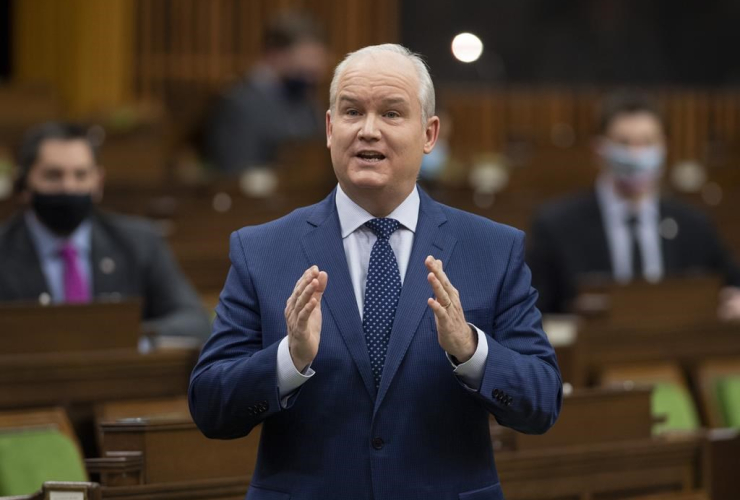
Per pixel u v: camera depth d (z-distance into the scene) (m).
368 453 7.50
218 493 9.13
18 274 14.30
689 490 10.91
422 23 39.00
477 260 7.86
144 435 9.19
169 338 14.36
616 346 14.94
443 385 7.58
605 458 10.52
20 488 10.29
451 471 7.56
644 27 41.31
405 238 7.90
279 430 7.64
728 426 14.86
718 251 19.14
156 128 30.34
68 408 11.69
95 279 14.61
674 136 40.16
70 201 14.38
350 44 37.66
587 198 18.97
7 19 35.78
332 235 7.85
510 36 40.09
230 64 36.41
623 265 18.73
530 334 7.76
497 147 38.50
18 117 30.62
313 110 28.02
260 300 7.73
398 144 7.62
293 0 37.03
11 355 12.13
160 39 35.84
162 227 20.53
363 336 7.60
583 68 40.94
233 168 27.05
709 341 15.52
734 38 41.97
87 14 33.53
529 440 10.51
